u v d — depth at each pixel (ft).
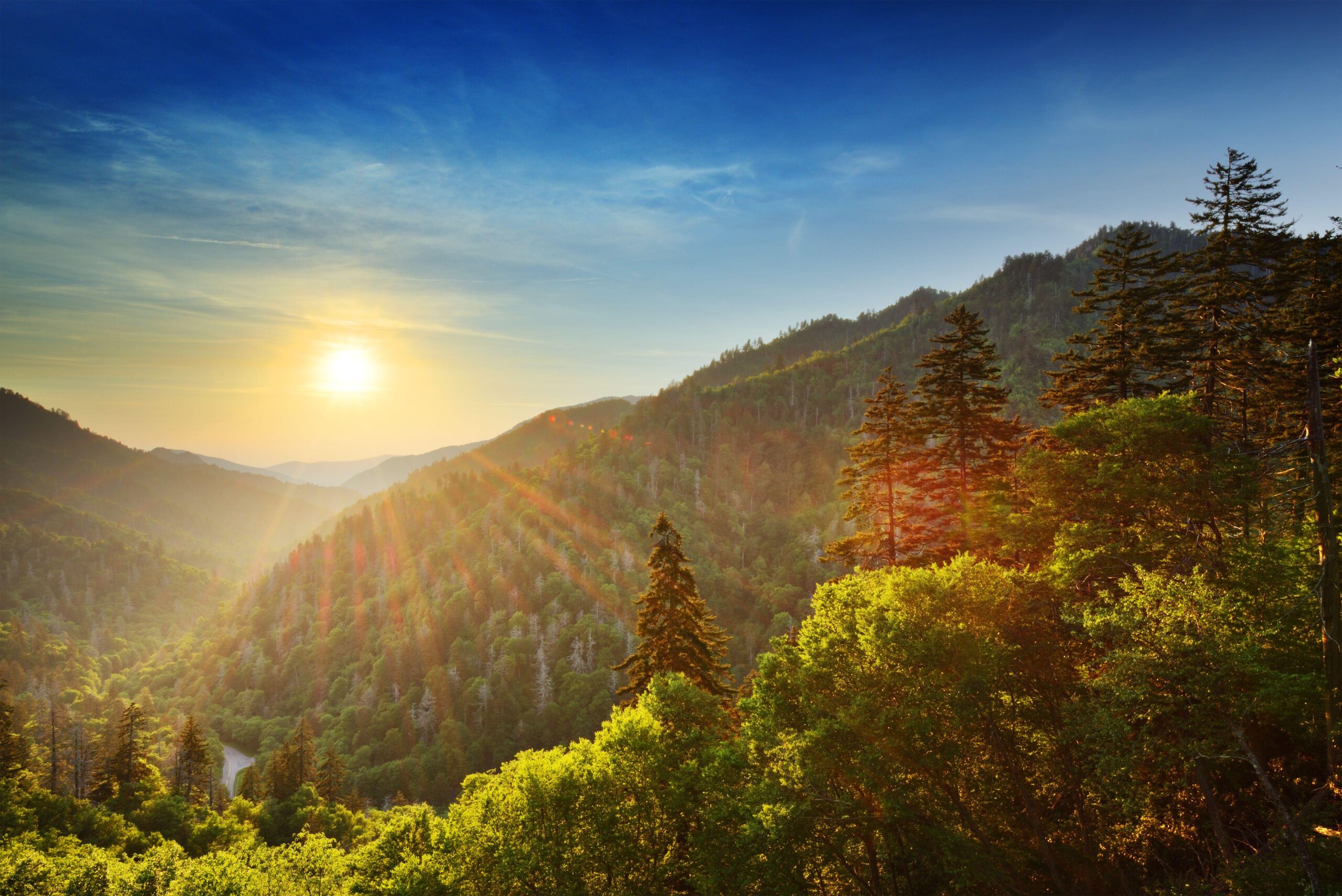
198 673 637.30
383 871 79.56
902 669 56.85
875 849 67.36
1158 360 92.89
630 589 572.92
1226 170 87.71
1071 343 103.04
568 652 474.90
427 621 561.43
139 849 197.06
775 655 68.95
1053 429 73.31
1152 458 67.00
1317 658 52.54
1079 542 64.90
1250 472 63.31
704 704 77.20
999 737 55.83
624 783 72.23
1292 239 86.99
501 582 584.81
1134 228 96.27
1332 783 46.50
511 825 69.77
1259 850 46.98
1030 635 59.21
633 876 69.31
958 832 56.49
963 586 60.39
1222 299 88.02
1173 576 57.88
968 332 100.27
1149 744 47.32
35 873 138.41
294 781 271.08
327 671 571.28
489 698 432.25
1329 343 85.61
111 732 361.71
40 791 208.74
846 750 56.49
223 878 118.11
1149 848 57.11
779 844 57.62
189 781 265.13
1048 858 53.62
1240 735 45.16
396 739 404.98
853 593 71.05
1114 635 50.37
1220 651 44.65
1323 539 50.06
